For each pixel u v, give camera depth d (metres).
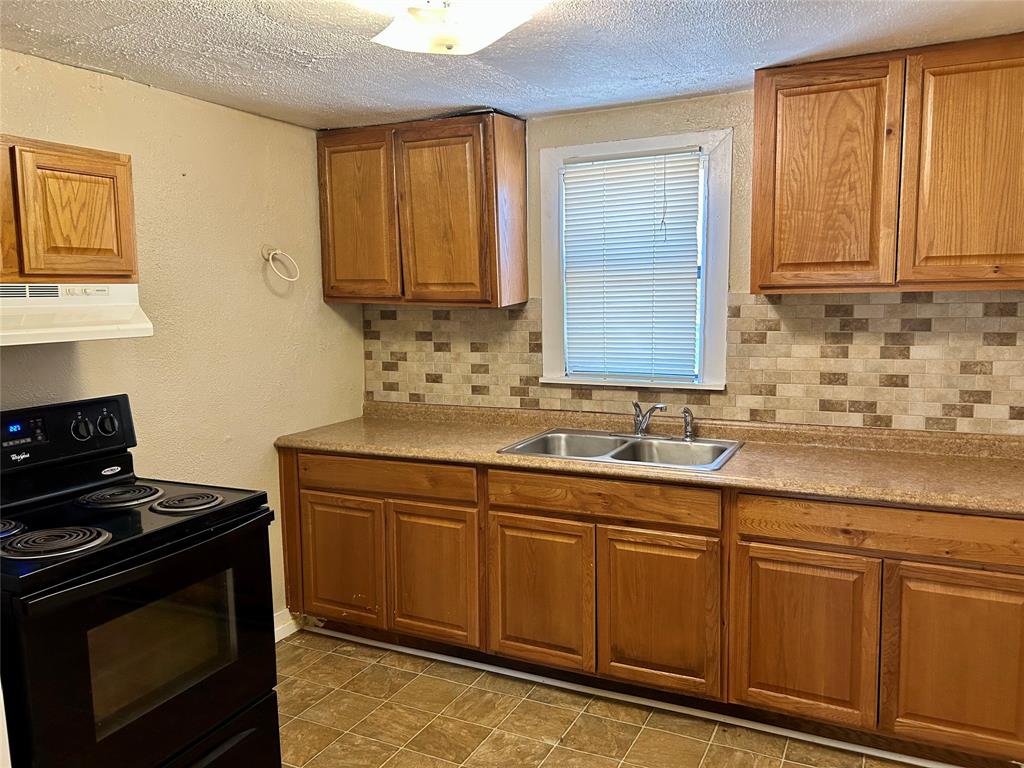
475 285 3.10
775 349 2.90
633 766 2.36
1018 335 2.54
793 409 2.90
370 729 2.58
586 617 2.69
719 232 2.94
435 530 2.93
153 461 2.72
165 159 2.70
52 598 1.58
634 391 3.17
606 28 2.11
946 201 2.31
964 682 2.19
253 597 2.10
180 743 1.89
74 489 2.19
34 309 1.95
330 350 3.51
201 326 2.87
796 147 2.48
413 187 3.15
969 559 2.15
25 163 1.92
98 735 1.69
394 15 1.95
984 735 2.19
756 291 2.61
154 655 1.82
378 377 3.68
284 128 3.19
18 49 2.22
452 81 2.61
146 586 1.79
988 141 2.25
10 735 1.60
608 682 2.78
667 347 3.10
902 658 2.26
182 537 1.91
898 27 2.13
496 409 3.44
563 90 2.75
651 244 3.07
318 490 3.18
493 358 3.43
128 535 1.81
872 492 2.22
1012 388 2.57
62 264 2.01
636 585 2.60
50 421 2.16
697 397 3.06
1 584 1.56
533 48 2.27
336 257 3.37
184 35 2.11
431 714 2.67
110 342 2.55
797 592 2.37
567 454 3.17
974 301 2.58
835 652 2.34
